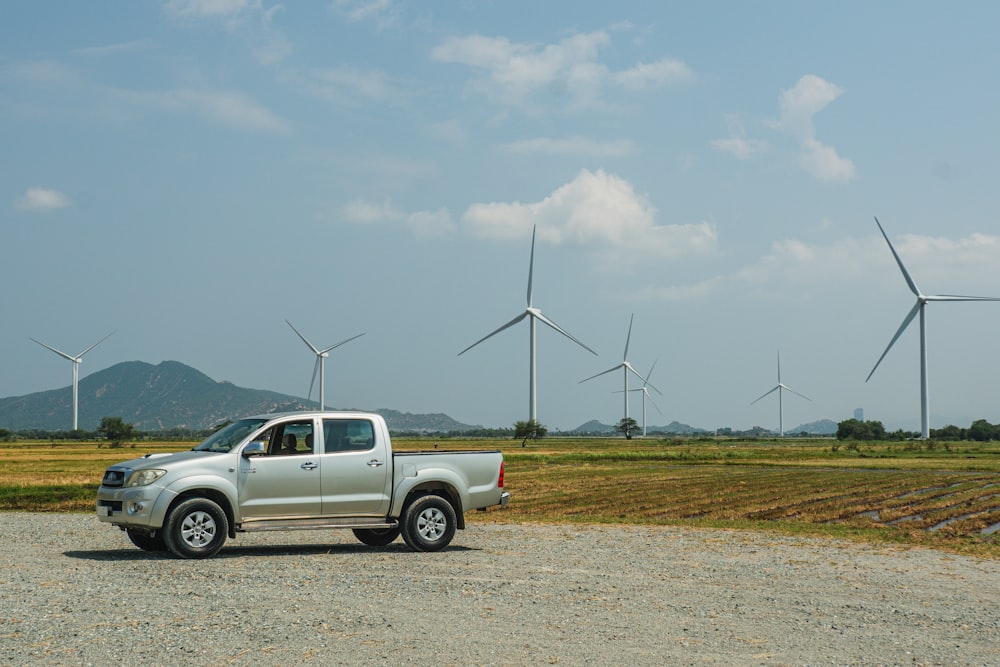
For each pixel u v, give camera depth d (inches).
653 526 914.7
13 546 669.9
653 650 359.6
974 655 367.6
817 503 1300.4
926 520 1059.9
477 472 699.4
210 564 564.1
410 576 528.1
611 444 6107.3
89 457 3395.7
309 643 354.9
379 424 674.2
